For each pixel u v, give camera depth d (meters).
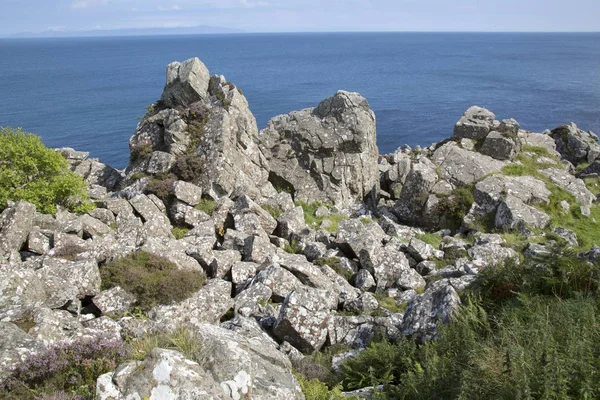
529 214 30.08
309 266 21.88
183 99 38.59
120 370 8.97
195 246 23.55
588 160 46.31
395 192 36.94
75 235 23.80
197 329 10.84
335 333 17.34
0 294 15.34
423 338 14.81
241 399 9.23
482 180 33.47
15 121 111.69
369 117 41.00
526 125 104.81
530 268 16.11
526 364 9.85
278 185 38.84
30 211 22.98
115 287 18.58
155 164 34.03
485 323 13.58
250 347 11.62
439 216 32.94
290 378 11.45
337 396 11.59
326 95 152.38
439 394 10.87
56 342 12.25
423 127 105.25
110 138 95.69
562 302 13.22
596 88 162.88
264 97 149.38
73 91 166.50
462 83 183.38
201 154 34.47
